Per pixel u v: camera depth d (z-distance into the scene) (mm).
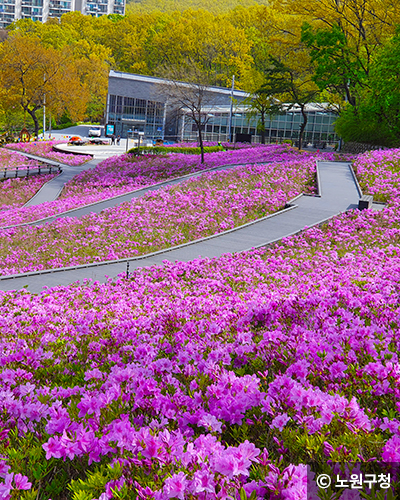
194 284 11930
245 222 19250
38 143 68312
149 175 37562
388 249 13914
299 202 21062
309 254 14141
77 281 12727
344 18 41531
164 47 119688
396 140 39250
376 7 39188
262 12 64500
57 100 86125
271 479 2281
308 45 41469
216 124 74125
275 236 16688
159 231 18891
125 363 4996
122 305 9547
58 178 41156
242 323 5984
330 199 21438
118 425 2775
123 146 68500
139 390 3438
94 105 112750
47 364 5008
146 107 86062
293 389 3043
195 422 3107
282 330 5422
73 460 2963
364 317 5812
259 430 3158
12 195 37156
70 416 3281
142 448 2602
